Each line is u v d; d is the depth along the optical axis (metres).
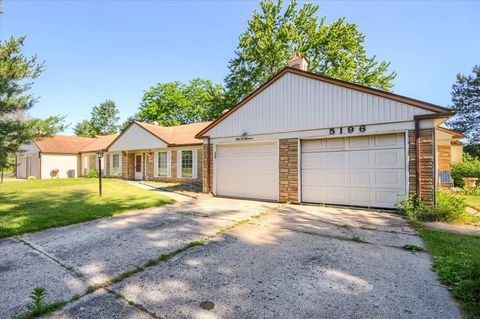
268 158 9.75
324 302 2.68
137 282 3.14
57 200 9.44
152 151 18.95
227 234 5.18
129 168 20.38
